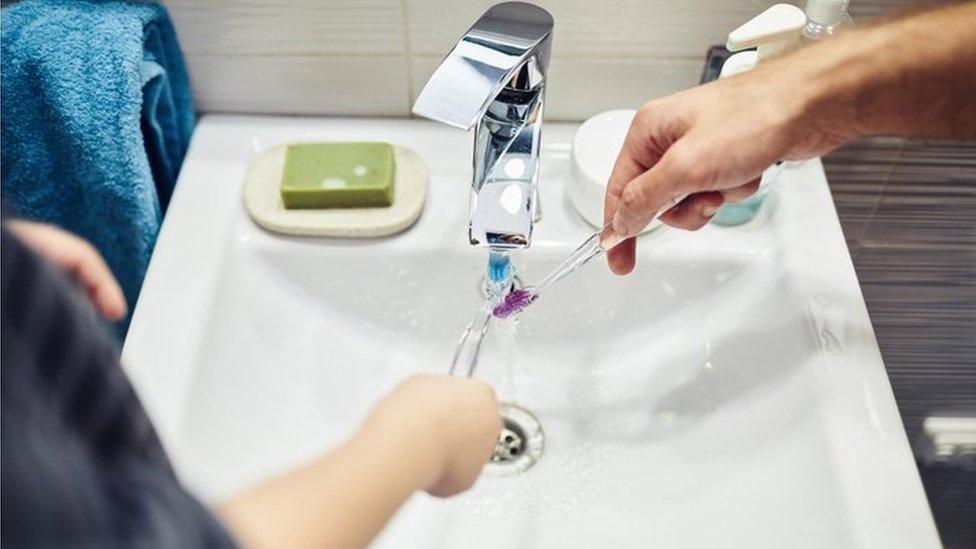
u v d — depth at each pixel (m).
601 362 0.62
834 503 0.46
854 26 0.51
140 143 0.57
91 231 0.61
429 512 0.55
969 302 0.81
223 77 0.64
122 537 0.20
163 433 0.46
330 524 0.30
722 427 0.55
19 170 0.57
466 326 0.63
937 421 0.95
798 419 0.51
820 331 0.53
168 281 0.55
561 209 0.61
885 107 0.44
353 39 0.61
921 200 0.72
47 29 0.54
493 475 0.58
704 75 0.61
